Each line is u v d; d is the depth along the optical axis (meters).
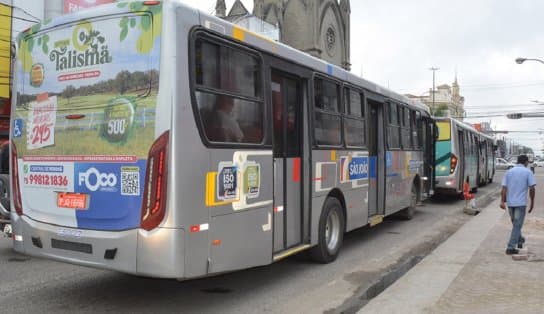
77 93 5.42
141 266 4.90
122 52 5.11
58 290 6.43
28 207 5.88
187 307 5.83
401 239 10.67
